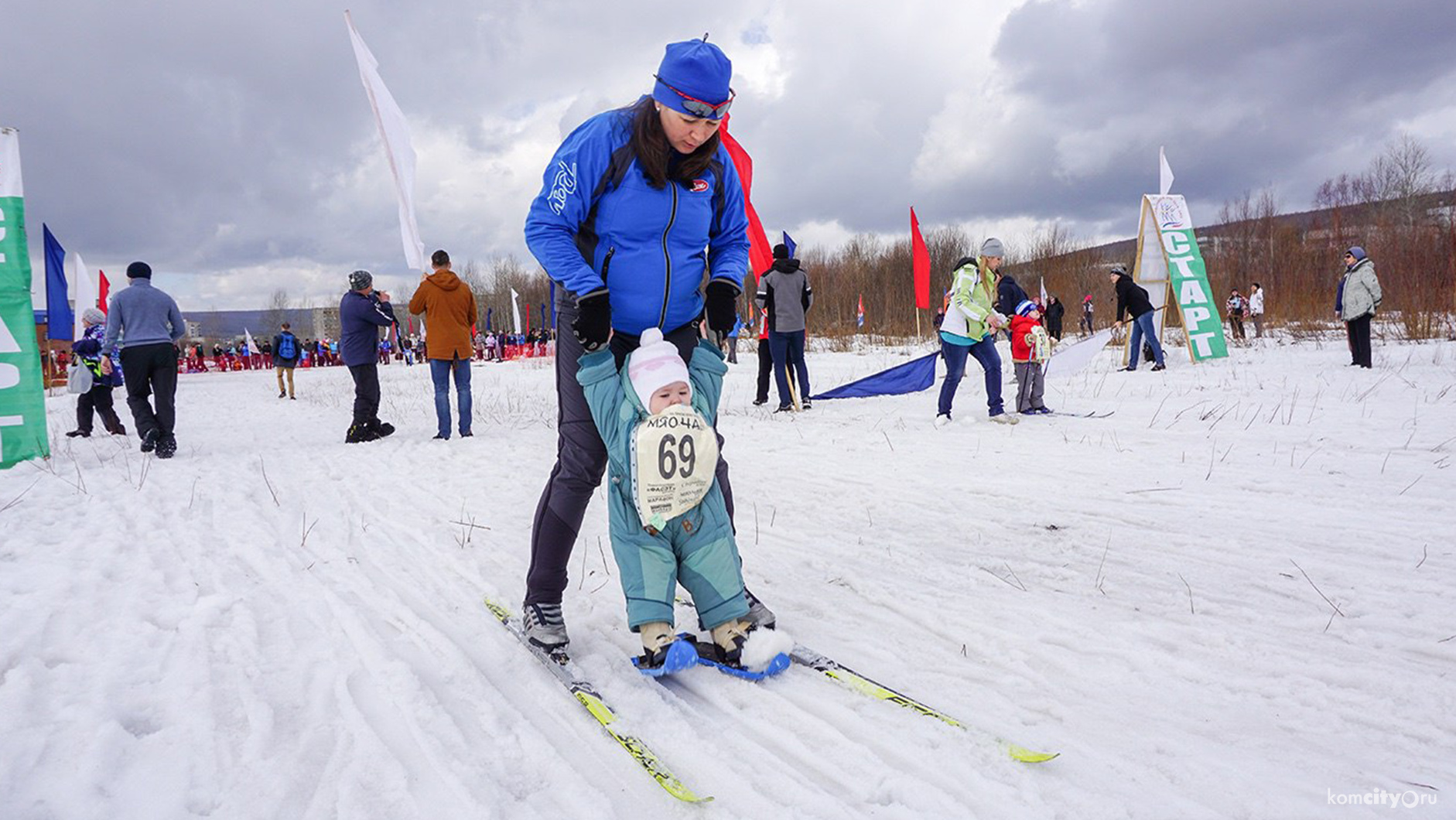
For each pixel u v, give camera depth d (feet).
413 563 12.85
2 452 22.79
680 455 8.16
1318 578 10.66
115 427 34.14
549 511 9.04
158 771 6.64
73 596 11.07
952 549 12.67
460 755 6.98
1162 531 13.12
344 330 28.35
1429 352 41.91
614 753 7.06
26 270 23.07
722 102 7.98
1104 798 6.15
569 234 8.50
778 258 31.09
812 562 12.30
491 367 95.09
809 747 7.01
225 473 21.74
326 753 7.02
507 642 9.47
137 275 25.23
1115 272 40.78
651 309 8.85
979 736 7.02
